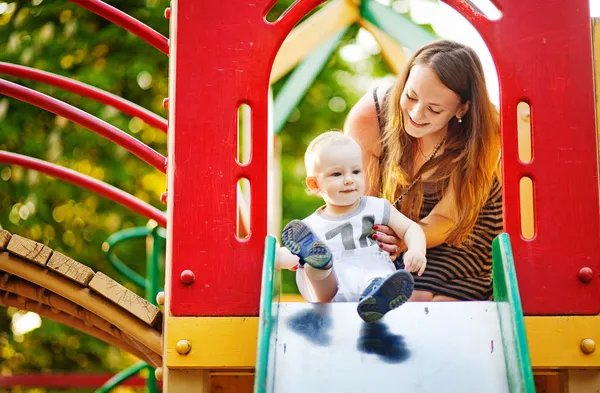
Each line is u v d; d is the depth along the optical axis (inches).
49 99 172.2
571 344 141.6
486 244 177.8
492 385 128.0
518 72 149.3
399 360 130.4
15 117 365.7
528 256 144.4
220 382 166.4
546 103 148.8
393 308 131.2
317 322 136.1
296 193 394.0
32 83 361.7
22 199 365.4
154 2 377.1
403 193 179.9
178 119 147.2
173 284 142.6
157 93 373.1
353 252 154.7
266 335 124.9
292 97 254.1
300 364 130.2
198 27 149.6
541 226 145.6
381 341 133.1
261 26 150.0
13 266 158.6
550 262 144.3
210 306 142.1
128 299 155.6
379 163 183.8
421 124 177.0
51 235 366.9
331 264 141.1
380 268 153.1
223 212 144.9
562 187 146.6
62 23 366.9
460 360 130.7
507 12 150.7
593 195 146.6
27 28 366.3
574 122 148.6
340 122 404.2
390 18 243.0
